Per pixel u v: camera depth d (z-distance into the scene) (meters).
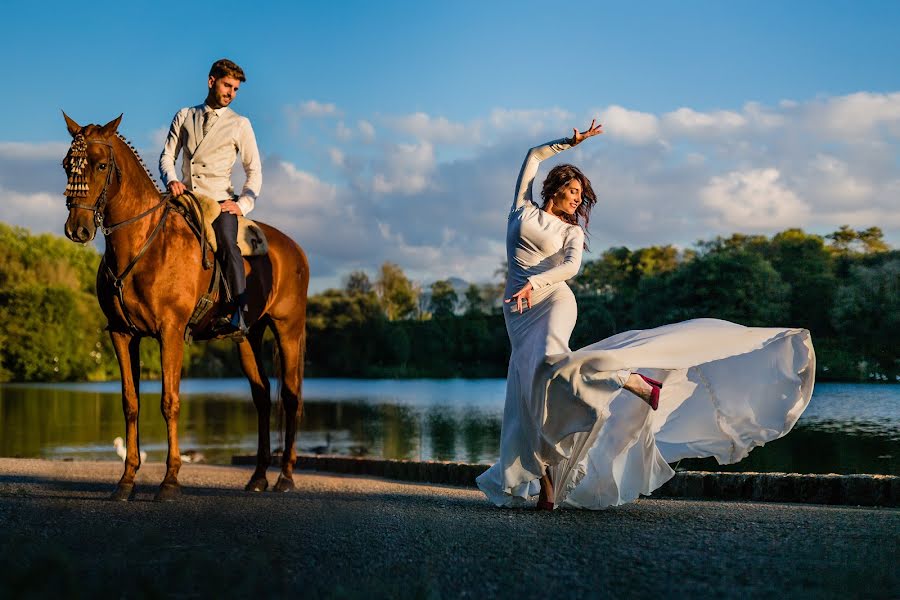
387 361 100.94
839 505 6.69
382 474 10.70
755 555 3.98
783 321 56.22
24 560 3.93
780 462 13.62
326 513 5.67
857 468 12.73
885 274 52.59
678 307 59.16
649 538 4.49
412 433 29.56
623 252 95.25
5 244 81.69
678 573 3.63
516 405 6.04
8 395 55.25
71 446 23.77
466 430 30.61
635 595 3.28
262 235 8.11
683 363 5.76
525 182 6.51
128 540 4.54
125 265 6.97
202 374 108.31
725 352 5.89
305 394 62.72
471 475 9.55
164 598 3.35
